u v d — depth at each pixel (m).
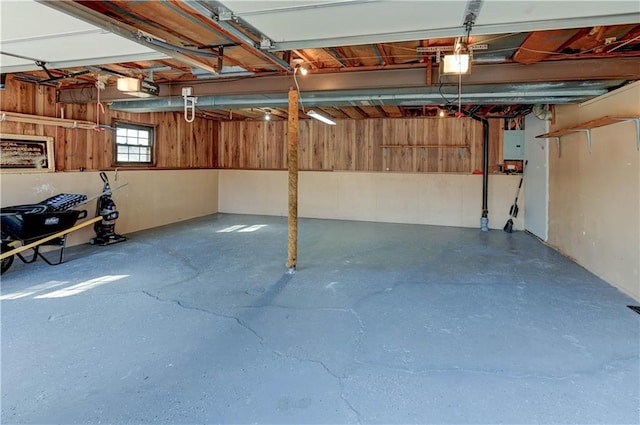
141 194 7.03
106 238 5.78
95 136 6.08
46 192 5.25
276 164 9.17
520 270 4.47
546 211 6.04
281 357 2.42
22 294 3.54
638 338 2.67
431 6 2.05
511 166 7.38
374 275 4.24
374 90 4.79
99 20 2.18
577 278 4.14
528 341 2.63
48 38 2.53
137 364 2.33
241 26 2.40
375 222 8.27
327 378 2.18
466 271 4.43
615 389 2.07
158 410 1.90
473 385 2.11
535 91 4.24
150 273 4.27
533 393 2.04
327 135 8.77
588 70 3.63
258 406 1.93
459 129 7.91
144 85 4.45
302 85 4.50
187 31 2.64
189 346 2.56
